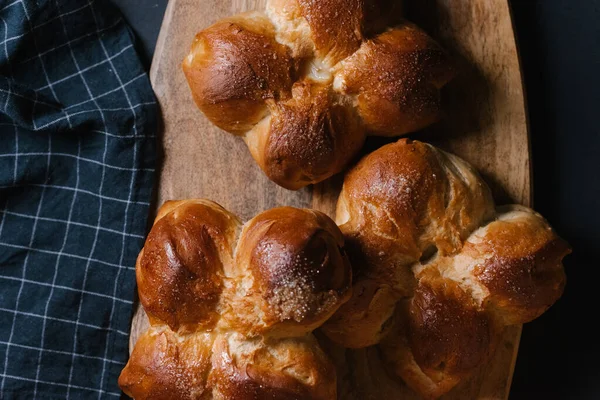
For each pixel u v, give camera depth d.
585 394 0.58
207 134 0.59
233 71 0.52
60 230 0.59
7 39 0.59
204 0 0.58
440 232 0.51
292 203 0.57
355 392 0.56
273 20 0.53
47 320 0.59
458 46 0.55
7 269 0.59
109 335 0.59
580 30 0.57
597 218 0.57
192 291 0.49
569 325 0.58
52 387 0.59
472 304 0.51
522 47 0.58
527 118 0.55
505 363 0.55
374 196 0.51
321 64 0.52
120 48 0.60
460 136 0.55
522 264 0.50
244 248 0.50
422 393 0.54
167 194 0.59
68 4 0.59
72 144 0.60
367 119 0.53
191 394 0.49
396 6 0.53
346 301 0.50
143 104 0.59
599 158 0.57
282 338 0.50
